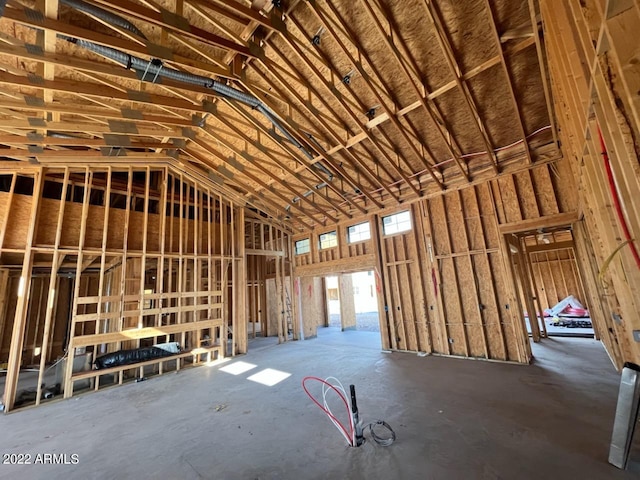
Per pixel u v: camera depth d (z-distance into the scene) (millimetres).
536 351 6277
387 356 6699
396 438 2975
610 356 5258
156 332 6324
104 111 4613
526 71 4180
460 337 6301
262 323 11438
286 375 5566
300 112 4992
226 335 7574
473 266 6258
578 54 2242
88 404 4637
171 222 7012
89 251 5746
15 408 4578
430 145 6094
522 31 3496
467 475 2346
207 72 4066
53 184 7332
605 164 2195
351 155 6047
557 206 5355
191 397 4645
